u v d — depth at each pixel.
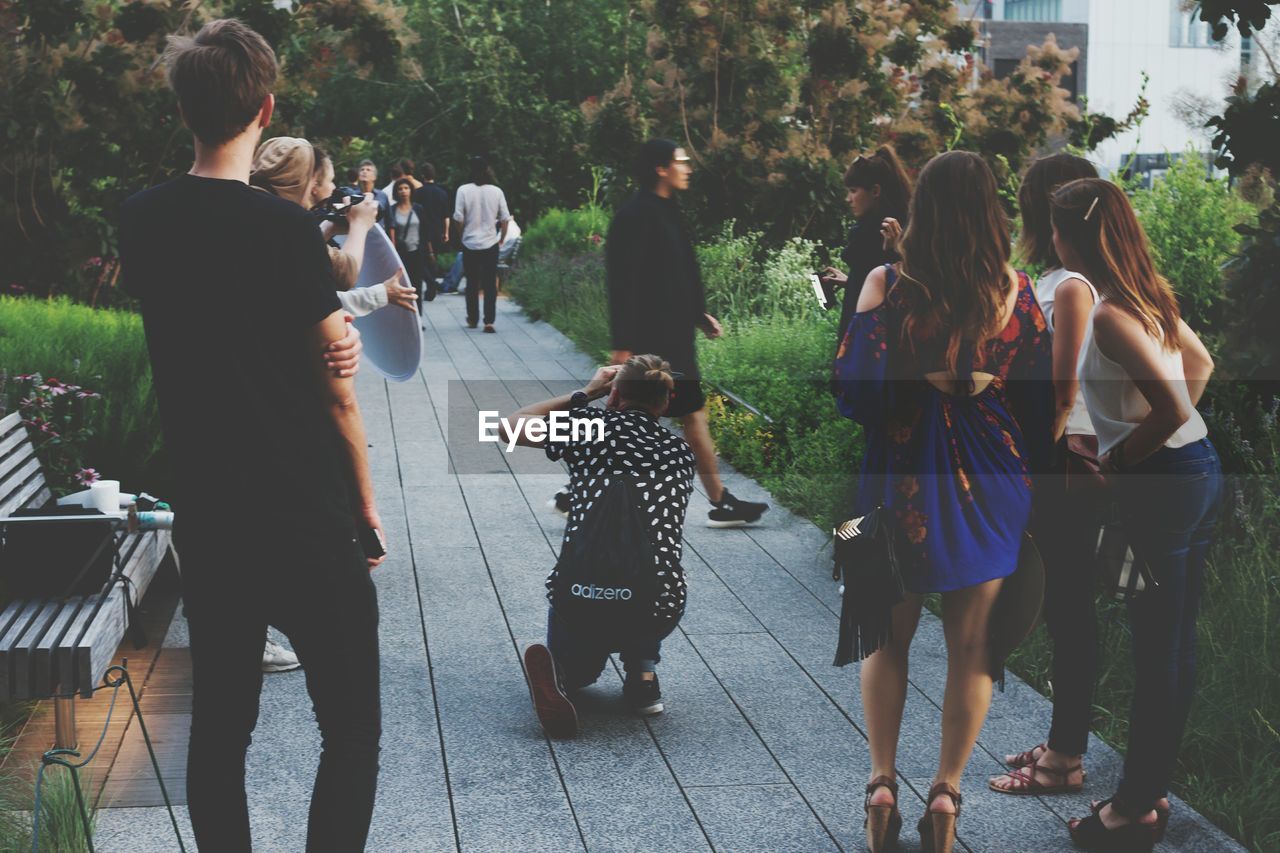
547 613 5.62
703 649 5.21
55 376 7.34
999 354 3.38
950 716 3.45
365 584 2.91
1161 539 3.46
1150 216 7.34
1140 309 3.34
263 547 2.77
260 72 2.78
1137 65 35.31
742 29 14.41
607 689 4.80
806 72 14.66
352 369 2.82
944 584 3.33
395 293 4.66
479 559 6.41
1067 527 3.78
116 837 3.58
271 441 2.75
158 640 5.15
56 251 13.99
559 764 4.14
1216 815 3.78
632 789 3.97
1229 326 6.45
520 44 28.73
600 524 4.37
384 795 3.91
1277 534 5.33
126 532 4.79
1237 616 4.63
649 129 15.03
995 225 3.32
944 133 14.82
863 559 3.35
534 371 12.34
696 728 4.44
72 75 13.62
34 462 5.69
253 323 2.73
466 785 3.98
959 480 3.34
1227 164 6.43
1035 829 3.72
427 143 27.81
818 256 13.41
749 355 10.06
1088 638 3.87
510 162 27.33
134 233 2.78
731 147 13.90
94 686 3.93
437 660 5.06
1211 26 6.23
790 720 4.51
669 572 4.36
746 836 3.68
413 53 26.95
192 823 2.89
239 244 2.71
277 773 4.03
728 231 13.52
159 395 2.80
